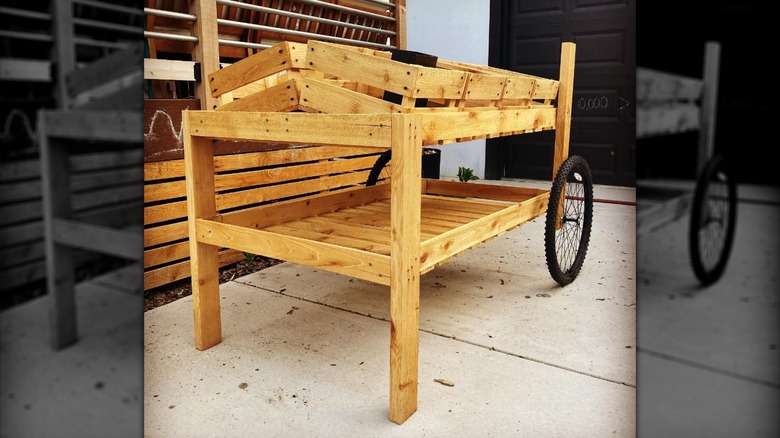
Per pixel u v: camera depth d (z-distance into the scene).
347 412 1.66
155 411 1.67
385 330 2.24
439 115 1.72
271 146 3.09
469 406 1.68
